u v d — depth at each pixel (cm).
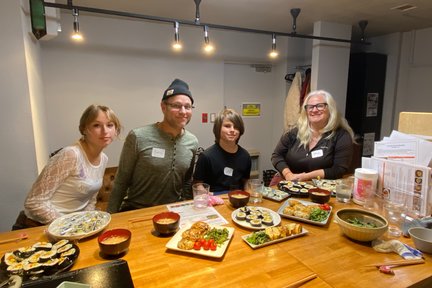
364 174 139
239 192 146
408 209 128
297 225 112
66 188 141
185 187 194
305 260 93
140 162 174
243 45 407
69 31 309
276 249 100
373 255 96
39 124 238
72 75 317
